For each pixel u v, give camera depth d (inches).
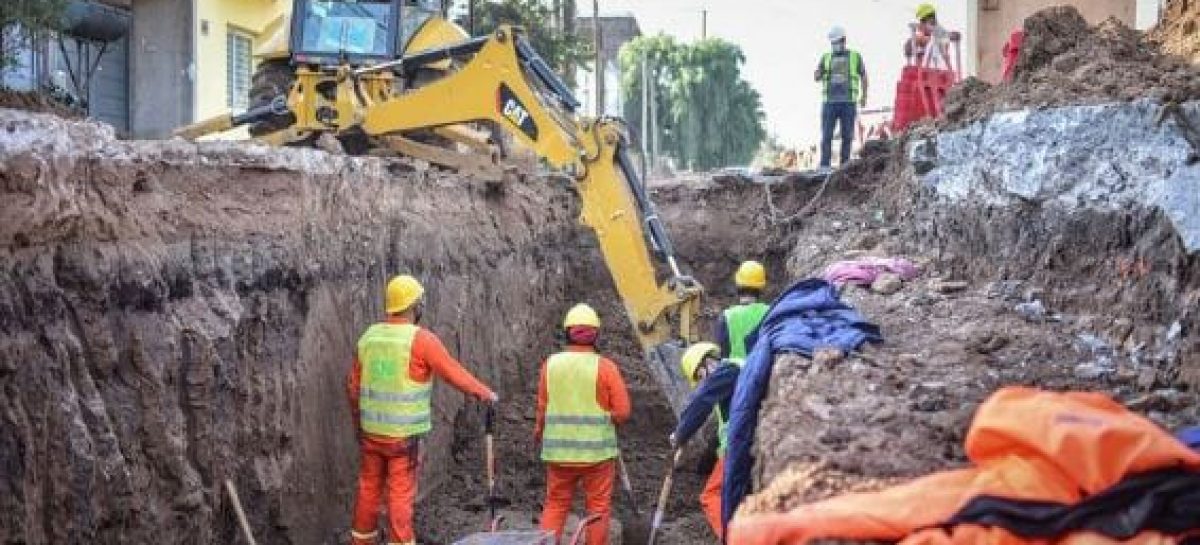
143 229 312.2
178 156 337.7
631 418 585.0
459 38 644.1
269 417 357.7
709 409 354.0
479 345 557.3
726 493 302.2
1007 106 401.4
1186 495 159.3
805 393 263.6
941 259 450.3
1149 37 460.8
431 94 512.4
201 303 330.0
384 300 458.6
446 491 498.0
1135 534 158.9
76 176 285.9
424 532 444.1
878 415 241.9
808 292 336.2
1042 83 406.0
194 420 319.6
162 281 313.7
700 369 410.0
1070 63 415.2
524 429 565.6
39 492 257.8
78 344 279.7
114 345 292.5
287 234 379.6
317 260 400.2
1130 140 308.5
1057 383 268.7
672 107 2448.3
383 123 523.8
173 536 304.7
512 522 460.4
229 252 346.9
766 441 243.4
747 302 435.2
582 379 410.9
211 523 322.0
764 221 716.0
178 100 1008.9
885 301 385.1
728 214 727.1
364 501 399.2
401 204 485.7
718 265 719.1
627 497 467.2
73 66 840.9
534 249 677.9
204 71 1042.1
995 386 265.7
